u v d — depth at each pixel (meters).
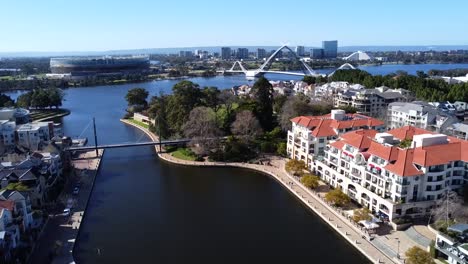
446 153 107.25
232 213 115.31
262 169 151.62
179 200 125.50
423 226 99.25
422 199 103.62
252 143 173.50
